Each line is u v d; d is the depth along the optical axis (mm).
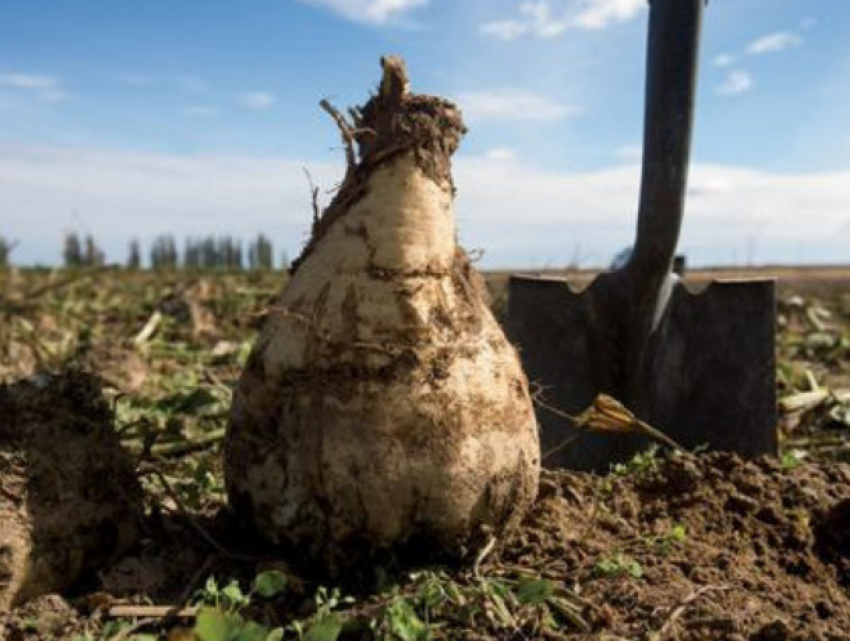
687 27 749
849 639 443
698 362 809
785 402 1023
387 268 463
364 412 450
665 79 755
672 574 495
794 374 1229
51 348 1477
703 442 803
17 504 442
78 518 460
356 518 454
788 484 644
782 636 430
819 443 949
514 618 433
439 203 479
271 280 3053
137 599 446
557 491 606
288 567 472
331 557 464
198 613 406
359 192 478
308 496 458
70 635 420
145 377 1253
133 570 474
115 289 2916
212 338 1770
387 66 481
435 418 453
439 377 457
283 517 466
